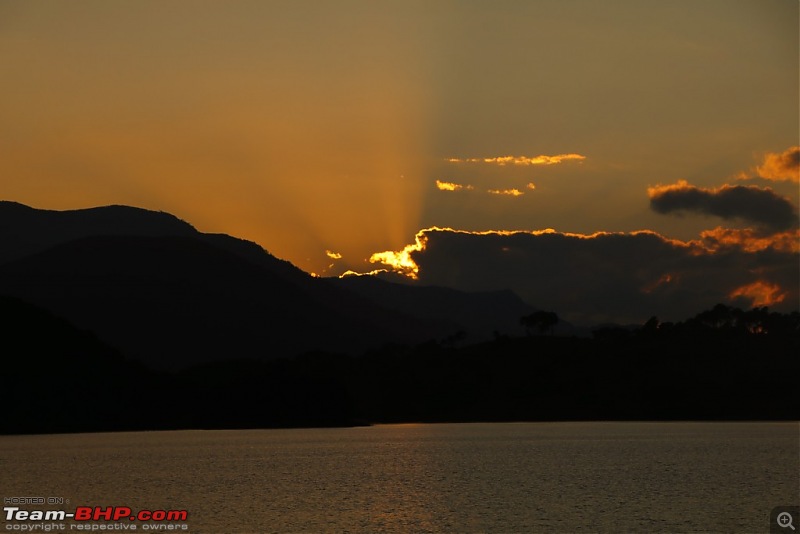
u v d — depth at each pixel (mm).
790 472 162250
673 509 118188
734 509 117938
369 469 175250
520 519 111125
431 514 115188
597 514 114562
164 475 163625
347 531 103812
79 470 172625
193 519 112812
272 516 114250
